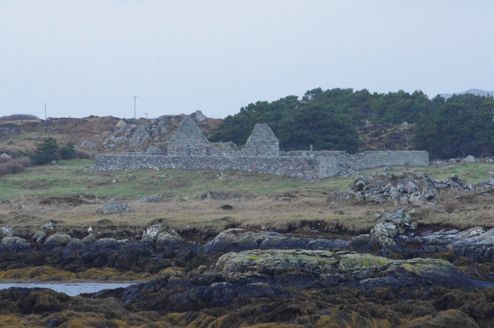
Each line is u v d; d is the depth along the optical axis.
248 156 145.38
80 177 152.00
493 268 73.75
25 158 170.00
